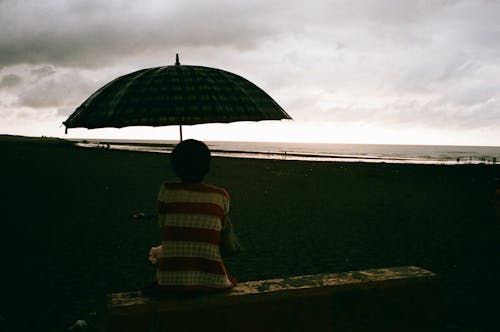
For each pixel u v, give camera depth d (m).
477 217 12.34
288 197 16.45
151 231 9.73
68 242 8.63
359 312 3.15
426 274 3.34
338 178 25.22
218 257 2.83
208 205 2.81
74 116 3.38
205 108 3.08
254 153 76.69
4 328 4.62
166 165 31.11
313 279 3.21
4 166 24.72
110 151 54.44
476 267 7.16
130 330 2.70
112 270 6.81
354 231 10.19
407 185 21.70
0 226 9.99
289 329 2.99
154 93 3.11
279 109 3.54
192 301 2.76
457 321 4.85
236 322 2.87
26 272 6.66
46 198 14.45
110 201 14.13
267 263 7.36
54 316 4.98
